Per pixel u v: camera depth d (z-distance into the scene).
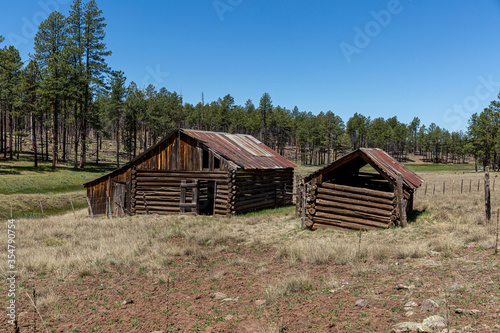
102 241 13.17
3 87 55.97
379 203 13.91
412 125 174.75
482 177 49.53
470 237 10.02
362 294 6.45
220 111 104.06
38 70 54.84
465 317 4.75
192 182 21.75
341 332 4.89
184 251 11.73
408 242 10.90
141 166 23.03
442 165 119.31
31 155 62.75
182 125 125.19
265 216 19.64
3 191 32.31
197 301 7.19
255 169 22.66
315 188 15.41
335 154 135.38
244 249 12.38
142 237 14.10
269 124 109.12
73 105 58.06
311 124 110.75
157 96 94.81
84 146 56.88
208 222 18.36
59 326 6.10
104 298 7.55
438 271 7.32
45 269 9.83
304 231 14.91
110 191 24.33
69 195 32.69
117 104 63.91
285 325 5.43
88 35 54.78
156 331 5.70
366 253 9.68
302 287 7.25
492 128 74.56
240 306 6.70
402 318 5.04
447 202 19.89
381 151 19.05
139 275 9.30
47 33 58.41
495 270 6.77
